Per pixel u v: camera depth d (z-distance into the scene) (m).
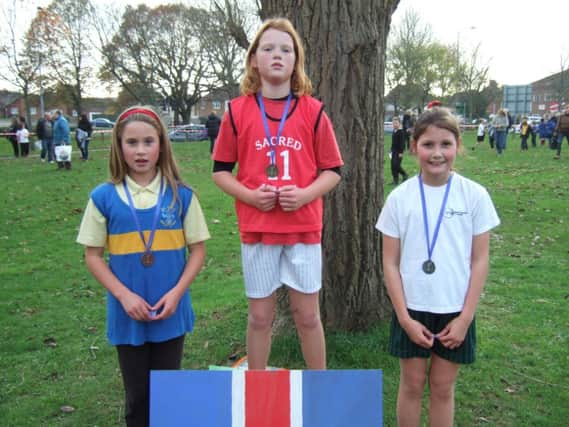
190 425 2.08
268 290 2.65
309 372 2.09
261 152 2.53
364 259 3.71
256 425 2.08
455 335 2.36
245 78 2.68
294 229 2.54
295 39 2.59
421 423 3.00
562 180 12.46
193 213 2.60
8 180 13.78
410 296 2.45
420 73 47.56
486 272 2.42
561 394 3.29
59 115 16.08
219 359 3.81
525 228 7.89
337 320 3.75
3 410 3.24
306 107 2.58
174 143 32.16
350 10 3.40
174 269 2.53
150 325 2.51
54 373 3.71
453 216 2.42
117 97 58.56
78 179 13.84
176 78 48.62
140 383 2.56
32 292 5.51
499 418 3.06
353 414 2.09
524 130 22.84
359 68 3.47
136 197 2.49
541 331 4.19
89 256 2.50
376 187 3.69
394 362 3.52
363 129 3.55
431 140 2.41
